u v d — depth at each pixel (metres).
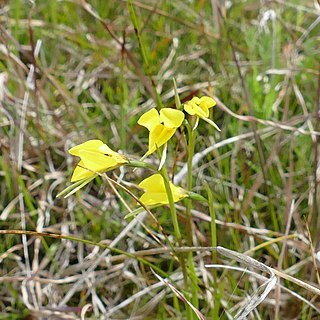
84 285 0.48
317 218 0.45
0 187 0.55
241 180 0.54
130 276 0.48
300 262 0.45
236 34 0.69
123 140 0.54
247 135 0.52
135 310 0.46
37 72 0.63
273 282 0.33
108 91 0.61
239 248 0.46
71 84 0.64
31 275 0.48
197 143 0.56
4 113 0.56
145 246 0.50
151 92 0.51
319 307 0.43
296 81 0.61
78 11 0.70
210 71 0.63
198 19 0.68
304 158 0.53
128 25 0.67
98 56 0.64
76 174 0.31
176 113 0.30
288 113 0.59
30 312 0.46
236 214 0.47
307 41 0.64
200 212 0.50
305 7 0.71
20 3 0.69
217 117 0.58
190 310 0.36
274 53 0.60
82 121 0.58
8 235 0.50
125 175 0.53
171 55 0.64
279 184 0.53
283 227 0.48
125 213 0.51
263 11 0.66
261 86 0.61
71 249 0.50
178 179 0.49
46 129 0.57
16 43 0.57
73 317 0.45
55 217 0.53
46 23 0.66
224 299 0.44
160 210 0.51
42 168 0.53
